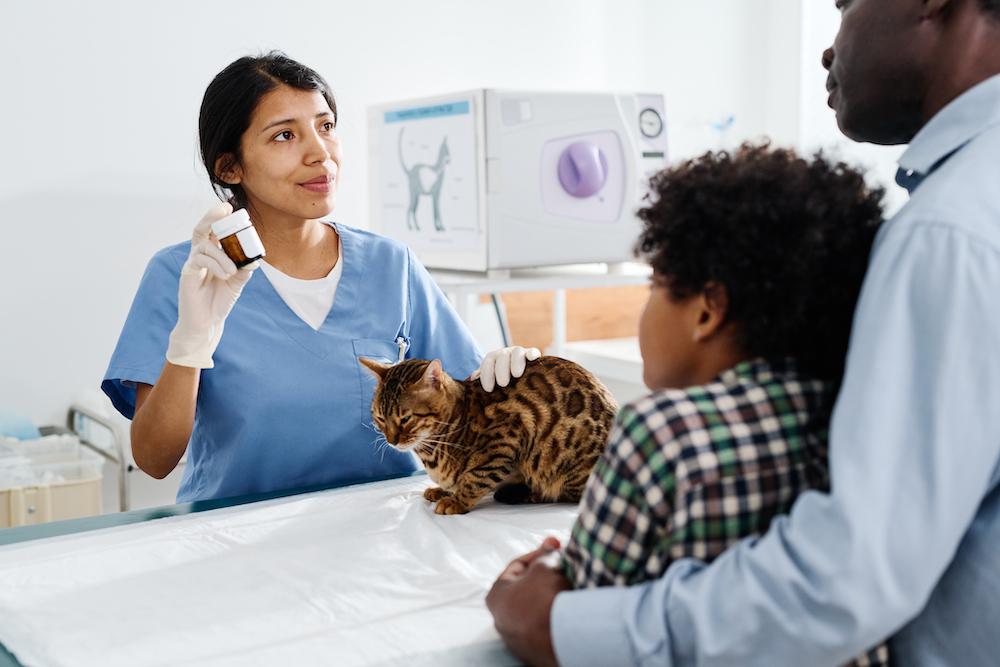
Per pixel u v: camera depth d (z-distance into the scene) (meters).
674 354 0.66
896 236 0.57
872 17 0.68
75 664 0.73
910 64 0.67
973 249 0.54
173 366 1.16
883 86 0.69
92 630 0.79
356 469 1.36
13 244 2.18
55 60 2.18
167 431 1.19
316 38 2.48
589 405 1.13
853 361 0.56
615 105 2.22
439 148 2.20
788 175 0.62
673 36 2.99
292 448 1.31
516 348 1.20
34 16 2.14
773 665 0.54
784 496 0.61
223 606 0.84
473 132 2.08
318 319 1.35
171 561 0.94
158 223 2.33
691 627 0.57
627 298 3.02
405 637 0.78
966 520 0.54
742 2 3.07
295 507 1.10
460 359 1.48
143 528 1.03
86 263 2.26
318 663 0.73
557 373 1.16
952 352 0.53
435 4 2.63
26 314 2.21
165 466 1.24
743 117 3.13
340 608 0.84
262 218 1.33
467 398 1.15
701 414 0.61
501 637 0.74
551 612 0.62
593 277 2.23
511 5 2.75
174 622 0.81
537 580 0.69
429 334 1.47
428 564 0.94
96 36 2.21
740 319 0.63
